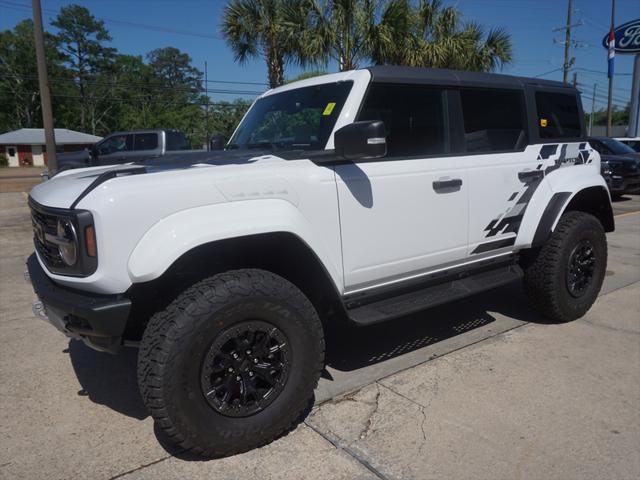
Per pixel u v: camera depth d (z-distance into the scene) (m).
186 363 2.50
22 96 68.75
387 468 2.62
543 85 4.50
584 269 4.59
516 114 4.26
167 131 15.77
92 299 2.57
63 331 2.89
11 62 67.38
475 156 3.87
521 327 4.53
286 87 4.02
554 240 4.33
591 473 2.56
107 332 2.54
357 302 3.39
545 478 2.53
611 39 26.59
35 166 63.28
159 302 2.93
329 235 3.08
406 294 3.65
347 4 11.55
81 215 2.48
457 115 3.81
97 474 2.62
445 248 3.70
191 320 2.50
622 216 11.43
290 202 2.90
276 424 2.79
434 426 2.98
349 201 3.14
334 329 4.54
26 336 4.49
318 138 3.35
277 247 3.00
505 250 4.17
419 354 3.98
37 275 3.06
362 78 3.38
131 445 2.87
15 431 3.02
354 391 3.41
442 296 3.68
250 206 2.75
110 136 15.93
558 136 4.59
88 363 3.95
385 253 3.36
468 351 4.02
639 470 2.58
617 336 4.29
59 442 2.90
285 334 2.78
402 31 11.93
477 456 2.70
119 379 3.69
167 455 2.77
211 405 2.61
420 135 3.61
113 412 3.23
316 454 2.75
